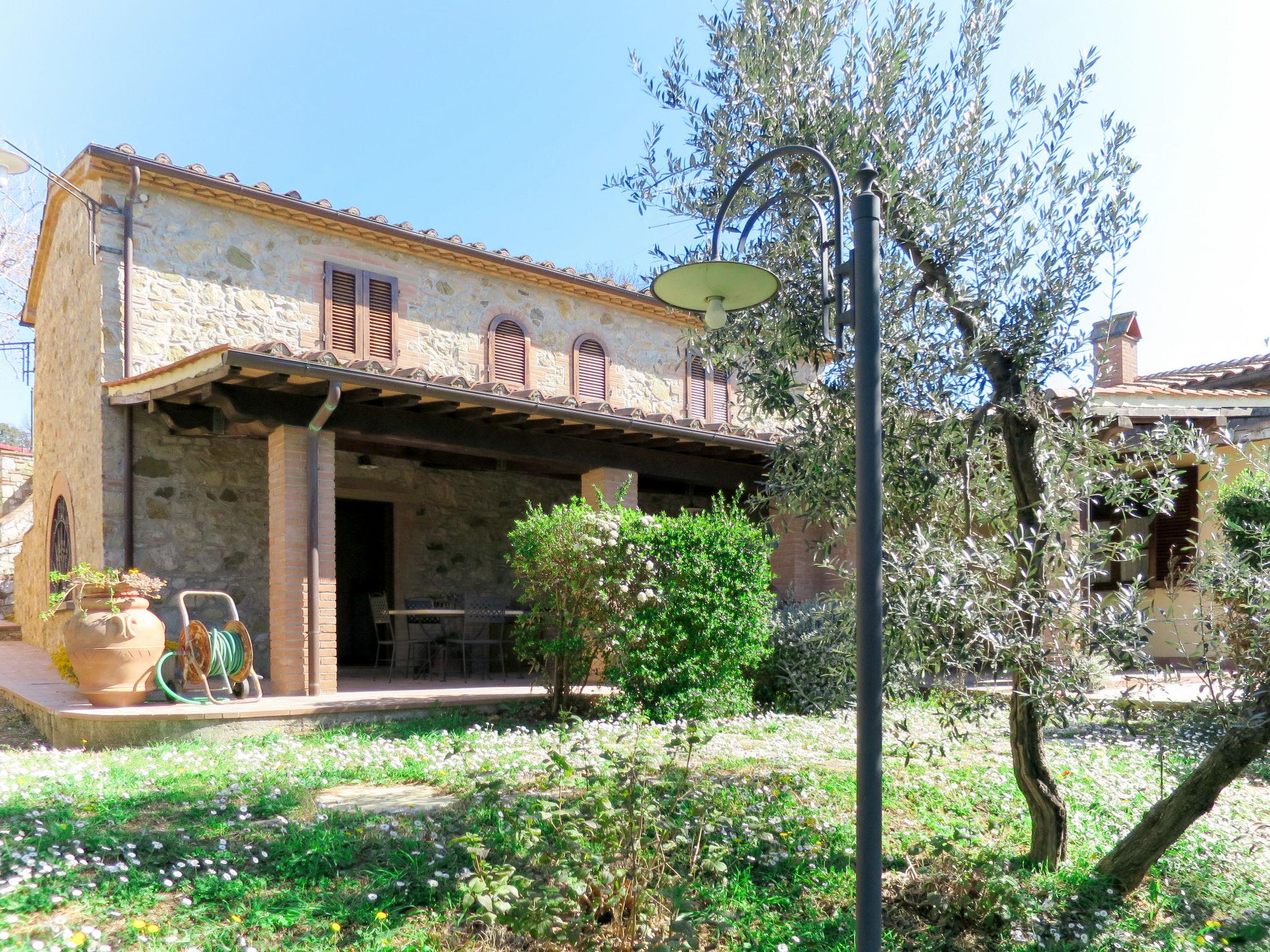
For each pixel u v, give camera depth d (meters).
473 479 11.77
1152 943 3.60
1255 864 4.50
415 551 11.12
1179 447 4.05
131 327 8.99
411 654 10.45
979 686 4.01
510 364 12.05
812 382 4.43
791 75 4.23
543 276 12.19
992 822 4.75
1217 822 5.09
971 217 4.01
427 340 11.28
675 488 12.41
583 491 9.66
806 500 4.38
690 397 14.19
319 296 10.41
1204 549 3.92
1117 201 3.89
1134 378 13.72
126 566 8.66
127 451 8.78
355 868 3.67
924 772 5.67
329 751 6.04
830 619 4.88
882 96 4.07
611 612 7.52
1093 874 3.99
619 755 3.75
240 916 3.16
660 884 3.31
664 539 7.66
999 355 3.96
